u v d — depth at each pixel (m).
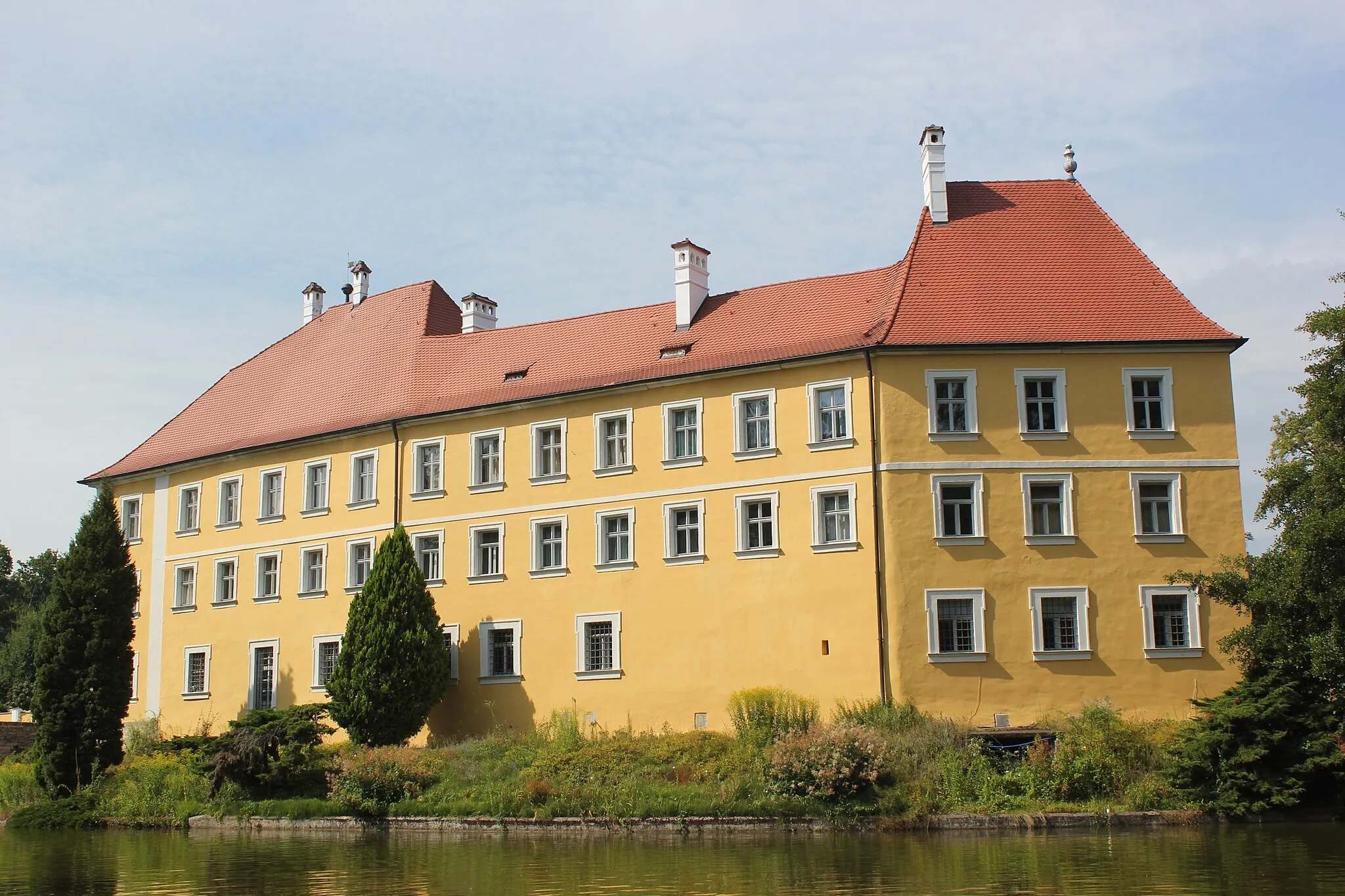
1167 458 39.00
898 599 38.09
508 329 51.12
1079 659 37.75
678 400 43.09
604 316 49.22
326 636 49.28
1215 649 37.81
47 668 45.97
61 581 46.94
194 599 54.22
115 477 57.84
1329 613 32.16
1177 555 38.47
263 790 39.56
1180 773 31.66
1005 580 38.25
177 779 41.03
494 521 46.06
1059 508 38.97
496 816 33.91
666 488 42.75
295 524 51.28
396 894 22.12
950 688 37.56
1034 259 42.47
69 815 40.94
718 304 46.84
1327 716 31.62
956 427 39.34
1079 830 29.95
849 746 32.44
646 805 32.59
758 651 40.06
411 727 42.78
